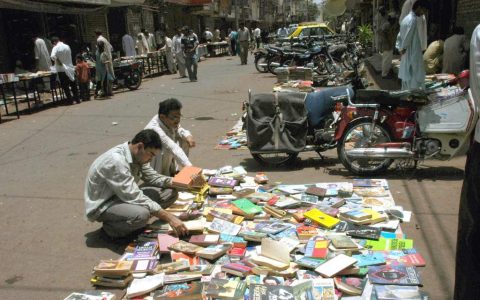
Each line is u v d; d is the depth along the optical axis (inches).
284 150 213.9
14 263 144.7
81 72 498.0
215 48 1221.1
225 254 138.5
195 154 257.0
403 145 192.2
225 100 439.5
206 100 446.6
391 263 128.9
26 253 151.1
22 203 198.5
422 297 109.5
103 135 327.0
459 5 391.9
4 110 463.2
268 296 112.3
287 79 461.4
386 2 776.3
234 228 152.9
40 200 201.0
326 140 212.5
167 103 183.2
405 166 207.5
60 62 476.1
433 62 384.8
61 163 260.5
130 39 707.4
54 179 230.7
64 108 465.7
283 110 214.4
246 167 228.2
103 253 148.4
